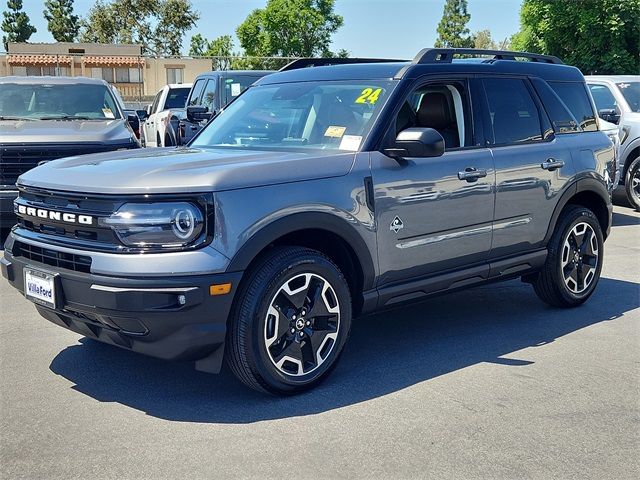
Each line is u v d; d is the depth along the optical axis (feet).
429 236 16.30
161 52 183.52
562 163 19.40
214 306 12.84
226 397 14.25
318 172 14.35
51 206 13.99
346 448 12.18
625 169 38.81
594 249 20.76
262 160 14.28
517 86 19.13
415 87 16.51
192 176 13.07
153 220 12.70
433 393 14.52
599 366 16.14
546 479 11.29
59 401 14.03
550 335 18.31
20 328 18.44
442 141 15.19
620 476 11.41
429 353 16.92
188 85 56.75
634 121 38.24
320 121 16.52
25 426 12.96
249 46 149.18
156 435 12.63
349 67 17.67
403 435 12.66
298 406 13.84
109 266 12.73
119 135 29.60
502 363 16.28
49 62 122.31
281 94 18.04
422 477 11.29
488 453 12.07
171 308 12.57
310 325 14.37
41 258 14.12
